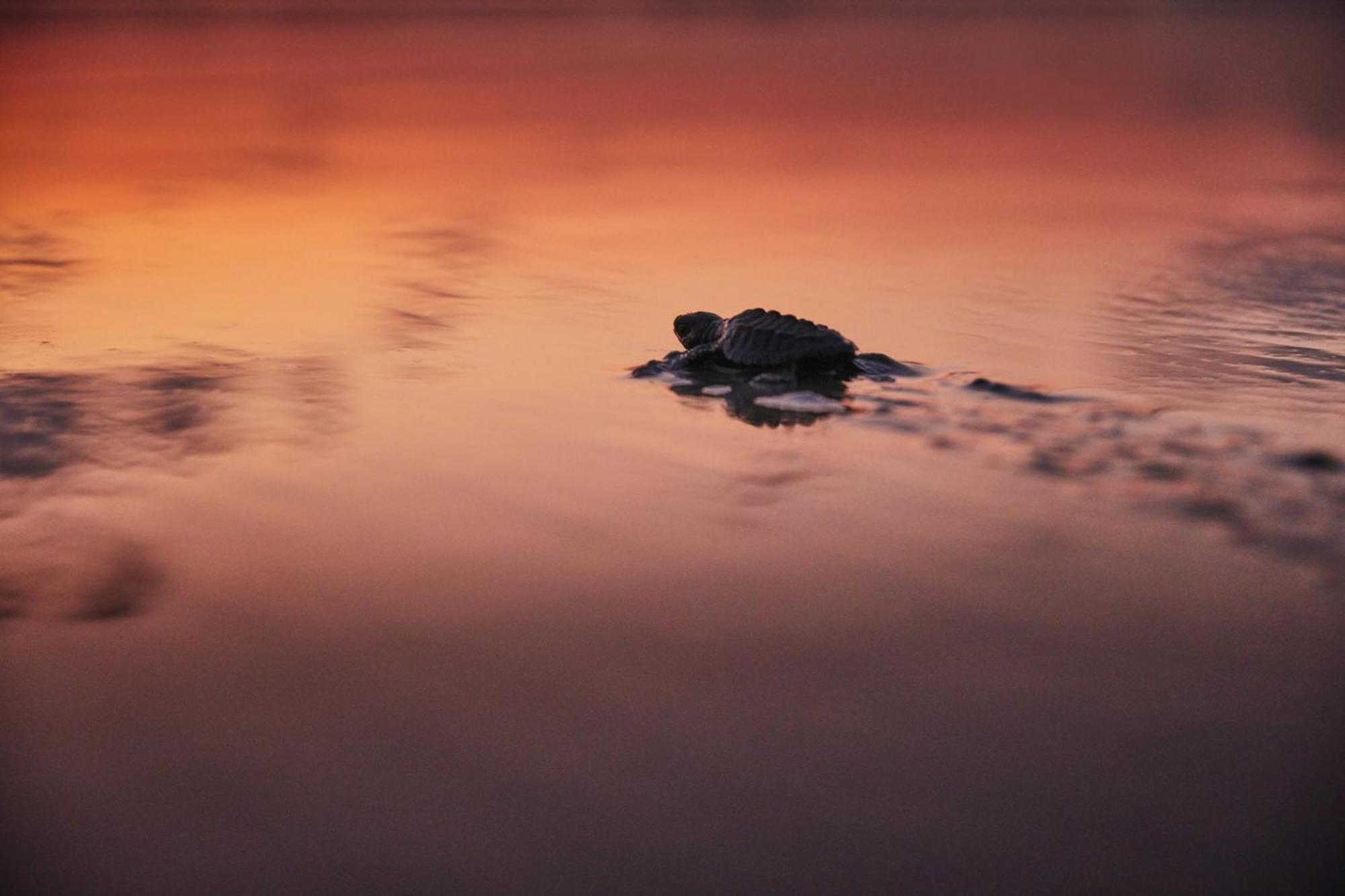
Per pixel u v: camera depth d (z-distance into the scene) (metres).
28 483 4.40
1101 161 14.26
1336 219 10.21
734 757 2.66
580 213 11.07
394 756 2.69
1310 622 3.26
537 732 2.77
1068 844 2.36
